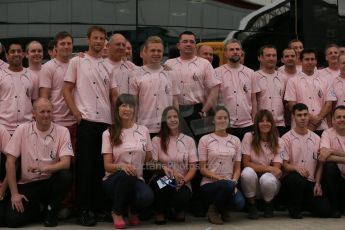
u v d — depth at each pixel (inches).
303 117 210.8
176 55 241.8
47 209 189.6
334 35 266.2
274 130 208.8
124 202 184.5
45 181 189.3
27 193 187.0
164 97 202.5
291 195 204.1
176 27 245.3
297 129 213.5
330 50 242.4
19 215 184.1
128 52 221.3
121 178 182.4
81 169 189.2
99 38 193.6
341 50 244.5
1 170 195.8
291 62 234.1
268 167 205.5
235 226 189.2
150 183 194.1
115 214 184.5
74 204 201.2
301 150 211.0
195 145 202.1
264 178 201.8
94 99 192.1
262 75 227.3
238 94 218.1
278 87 227.6
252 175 201.5
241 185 204.4
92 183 191.3
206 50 235.6
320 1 263.6
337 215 205.6
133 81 202.2
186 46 211.5
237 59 219.1
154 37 206.2
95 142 191.2
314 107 228.5
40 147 187.9
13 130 196.2
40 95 201.0
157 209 192.9
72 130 201.3
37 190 188.7
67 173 185.0
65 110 201.6
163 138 198.7
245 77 220.5
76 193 193.0
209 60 236.4
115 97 198.1
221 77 218.8
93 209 193.2
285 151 210.7
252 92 223.3
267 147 209.6
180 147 199.0
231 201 194.1
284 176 207.9
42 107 185.0
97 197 195.9
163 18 244.5
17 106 197.0
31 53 206.2
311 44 262.5
